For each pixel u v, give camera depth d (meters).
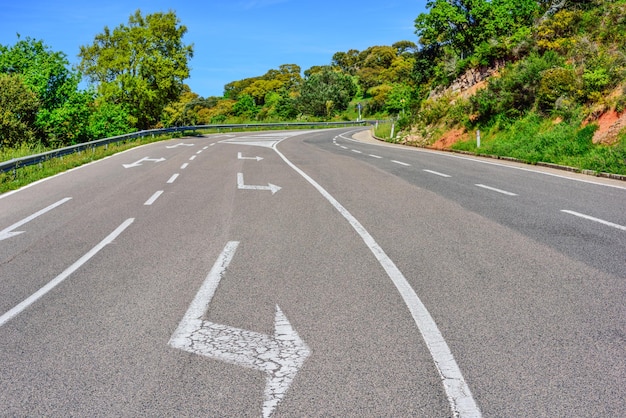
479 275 5.24
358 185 12.25
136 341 3.87
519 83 22.89
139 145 32.25
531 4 37.62
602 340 3.68
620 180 12.45
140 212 9.41
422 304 4.47
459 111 27.64
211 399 3.03
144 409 2.94
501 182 12.32
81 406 2.99
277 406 2.94
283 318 4.25
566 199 9.67
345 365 3.41
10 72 37.88
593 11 26.73
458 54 39.31
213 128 57.97
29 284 5.37
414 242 6.66
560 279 5.04
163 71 46.25
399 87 70.44
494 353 3.52
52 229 8.18
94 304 4.70
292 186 12.34
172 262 6.02
